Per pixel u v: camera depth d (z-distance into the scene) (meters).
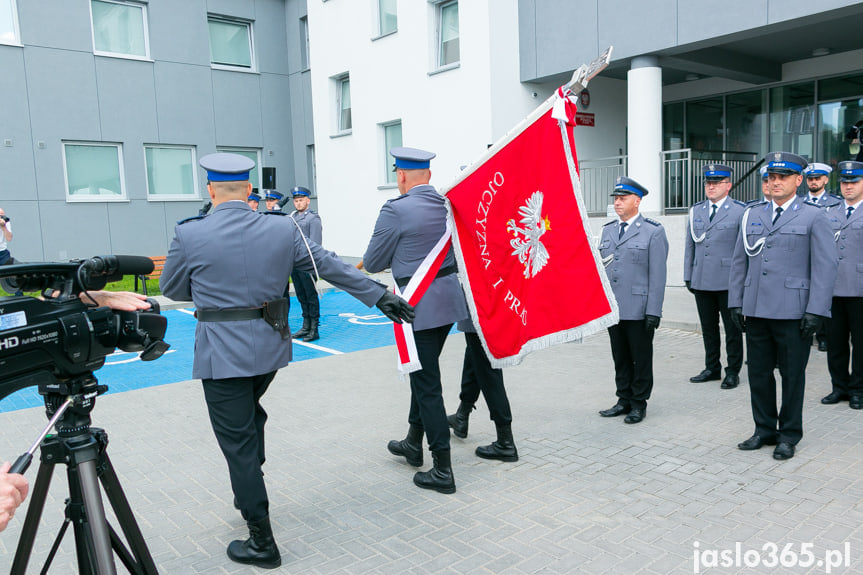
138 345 2.00
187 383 6.59
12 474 1.41
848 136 8.41
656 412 5.22
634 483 3.87
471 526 3.40
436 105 13.01
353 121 15.29
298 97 18.16
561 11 11.31
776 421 4.41
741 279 4.48
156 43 15.98
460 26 12.25
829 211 5.57
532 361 7.02
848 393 5.27
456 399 5.71
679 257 10.55
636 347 4.91
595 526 3.36
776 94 12.54
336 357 7.53
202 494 3.93
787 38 10.59
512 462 4.26
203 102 16.83
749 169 12.25
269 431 5.01
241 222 3.01
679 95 13.90
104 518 2.01
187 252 2.96
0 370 1.70
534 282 3.90
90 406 2.03
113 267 2.04
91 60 15.05
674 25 9.86
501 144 3.65
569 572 2.94
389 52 14.02
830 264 4.04
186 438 4.91
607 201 13.27
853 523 3.30
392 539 3.29
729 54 11.30
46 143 14.55
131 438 4.92
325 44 15.89
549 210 3.89
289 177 18.55
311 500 3.79
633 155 10.65
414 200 3.82
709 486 3.80
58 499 3.91
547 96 12.55
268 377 3.23
